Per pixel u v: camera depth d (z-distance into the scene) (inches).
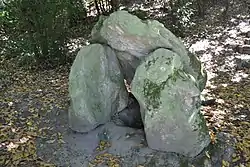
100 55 146.7
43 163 141.8
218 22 320.8
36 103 190.9
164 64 133.0
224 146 143.4
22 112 182.1
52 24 237.1
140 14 323.3
